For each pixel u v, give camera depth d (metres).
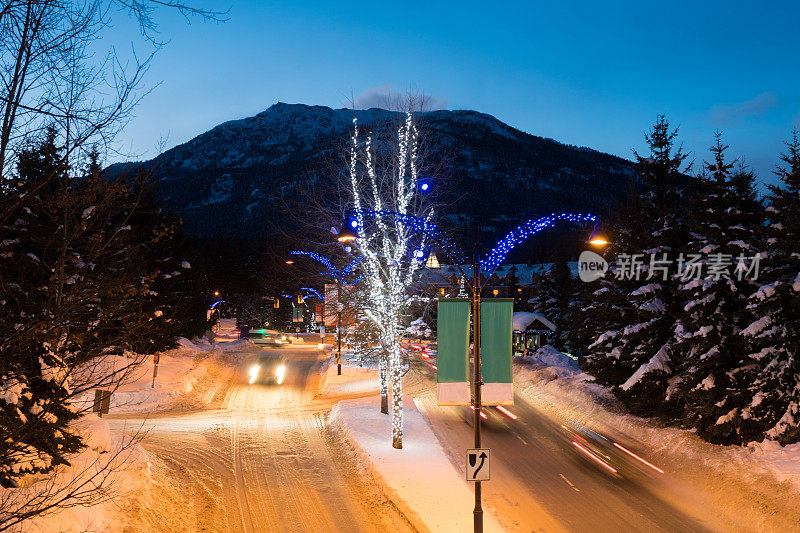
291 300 116.62
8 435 9.44
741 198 27.34
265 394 44.00
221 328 117.44
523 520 18.42
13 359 10.40
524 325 67.50
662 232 32.00
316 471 23.48
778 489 19.62
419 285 28.36
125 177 9.93
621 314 34.44
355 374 50.66
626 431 30.59
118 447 19.84
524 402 39.53
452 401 16.20
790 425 23.22
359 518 18.42
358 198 26.12
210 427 31.23
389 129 26.91
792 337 23.62
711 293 26.20
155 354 39.69
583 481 22.67
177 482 20.58
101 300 11.01
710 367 26.08
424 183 25.66
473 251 16.95
